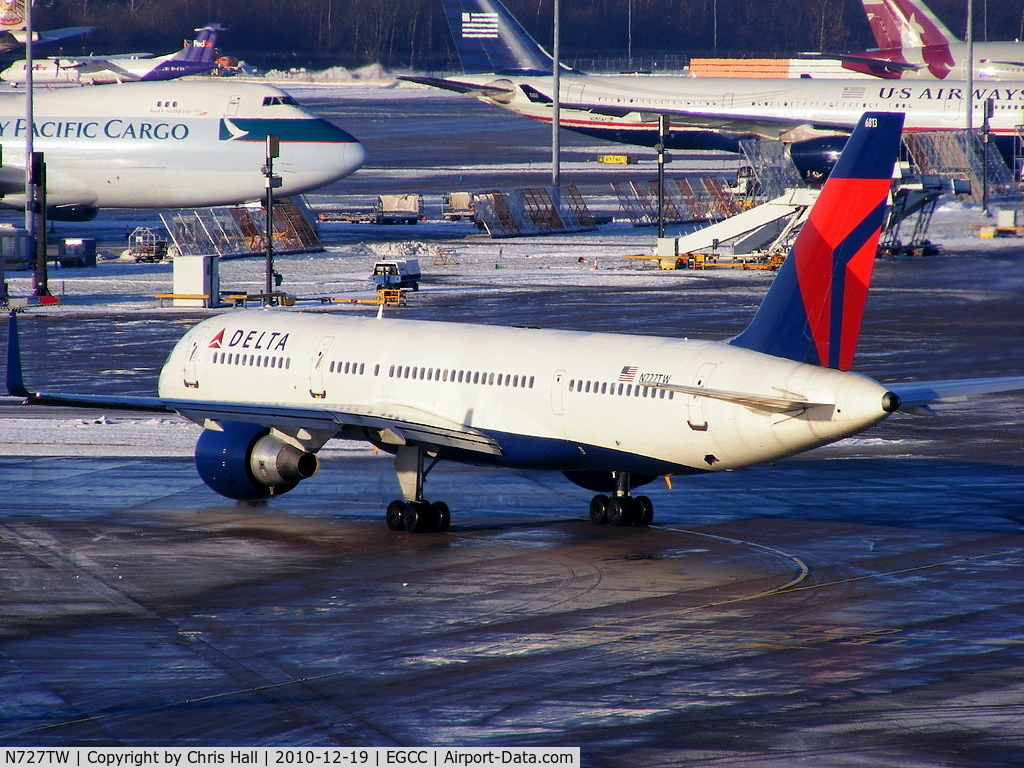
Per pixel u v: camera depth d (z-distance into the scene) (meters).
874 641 89.31
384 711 75.69
